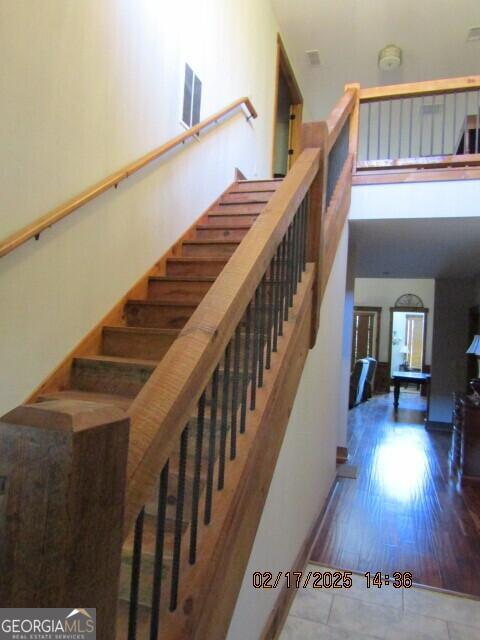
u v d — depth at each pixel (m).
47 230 1.98
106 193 2.39
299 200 1.64
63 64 2.02
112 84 2.39
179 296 2.76
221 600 1.05
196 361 0.83
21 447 0.52
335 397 3.32
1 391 1.77
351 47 5.71
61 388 2.10
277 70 5.63
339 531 2.72
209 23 3.62
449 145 7.45
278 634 1.73
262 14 4.98
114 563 0.58
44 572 0.51
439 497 3.36
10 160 1.75
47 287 2.00
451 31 5.21
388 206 3.31
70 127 2.08
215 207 3.85
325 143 2.02
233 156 4.28
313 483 2.50
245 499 1.20
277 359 1.55
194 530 1.00
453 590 2.12
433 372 6.22
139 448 0.67
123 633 1.02
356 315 11.04
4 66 1.71
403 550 2.50
